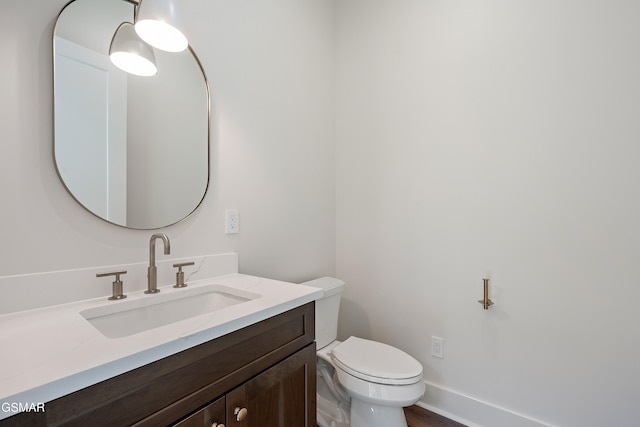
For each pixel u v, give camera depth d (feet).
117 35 3.52
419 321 5.82
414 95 5.83
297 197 5.90
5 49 2.78
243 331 2.71
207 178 4.36
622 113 4.09
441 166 5.54
